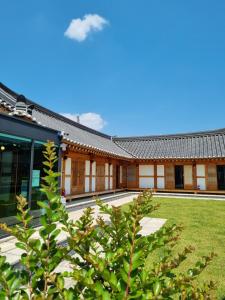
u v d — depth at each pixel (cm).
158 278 140
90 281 129
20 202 150
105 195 1596
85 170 1419
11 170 755
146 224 782
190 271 154
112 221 190
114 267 150
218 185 1878
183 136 2388
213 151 1947
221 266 434
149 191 190
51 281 131
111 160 1805
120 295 118
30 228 148
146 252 151
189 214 988
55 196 149
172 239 165
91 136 1981
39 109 1500
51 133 704
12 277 133
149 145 2395
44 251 137
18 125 579
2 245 499
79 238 146
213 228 732
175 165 2020
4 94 1062
